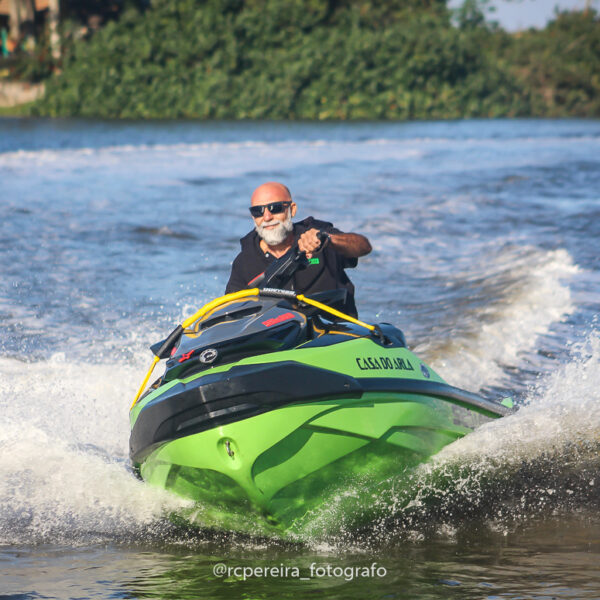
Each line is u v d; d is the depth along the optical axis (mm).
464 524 14773
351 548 13867
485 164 81438
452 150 102562
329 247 16766
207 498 14328
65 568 12938
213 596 11672
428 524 14867
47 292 31031
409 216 48594
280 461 13477
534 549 13383
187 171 73625
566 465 16469
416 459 14961
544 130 157375
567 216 47062
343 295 16172
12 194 55812
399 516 15266
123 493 15875
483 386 21938
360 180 67375
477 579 12055
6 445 17734
